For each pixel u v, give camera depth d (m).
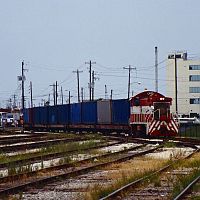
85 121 166.00
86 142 111.94
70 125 178.25
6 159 73.56
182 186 44.06
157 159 74.38
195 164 63.78
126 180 47.66
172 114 128.75
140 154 81.81
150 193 41.72
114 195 39.03
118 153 84.56
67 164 64.50
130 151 91.50
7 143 112.88
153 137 131.25
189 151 90.31
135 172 54.78
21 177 52.56
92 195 39.31
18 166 61.06
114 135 148.12
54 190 44.22
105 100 151.12
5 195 40.12
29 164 63.25
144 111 128.88
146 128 127.88
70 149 92.50
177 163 64.88
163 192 42.25
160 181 48.25
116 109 143.62
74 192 42.94
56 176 51.53
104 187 44.12
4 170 60.50
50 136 144.88
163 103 128.25
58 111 189.25
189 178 48.56
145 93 130.00
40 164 68.00
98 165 62.78
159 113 127.56
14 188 42.94
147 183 47.03
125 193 40.88
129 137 133.38
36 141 121.44
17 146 96.38
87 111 164.12
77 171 56.38
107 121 149.62
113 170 61.12
